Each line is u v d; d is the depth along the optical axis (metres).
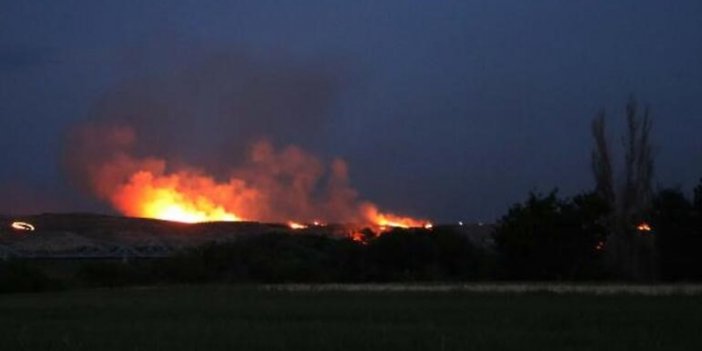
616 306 31.92
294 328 25.09
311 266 70.50
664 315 28.11
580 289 42.72
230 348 20.62
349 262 71.88
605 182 62.56
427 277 68.94
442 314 29.77
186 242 113.94
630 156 62.06
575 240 61.81
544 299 36.34
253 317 29.80
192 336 23.12
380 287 48.34
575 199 62.97
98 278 64.94
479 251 72.44
